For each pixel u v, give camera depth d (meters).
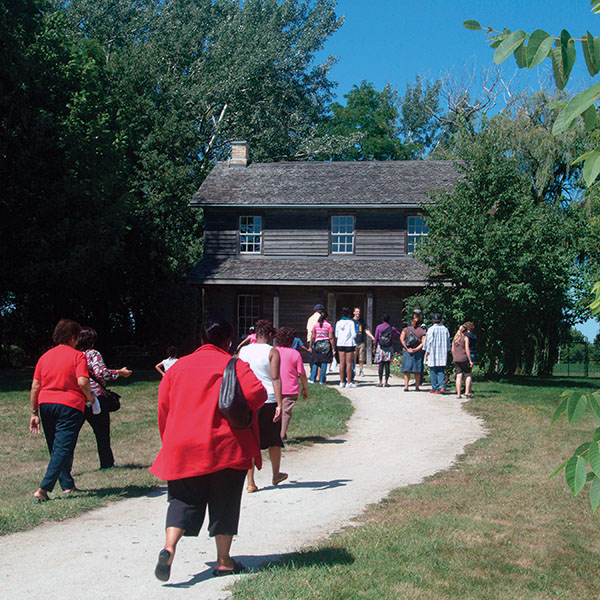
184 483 5.09
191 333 29.28
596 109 2.91
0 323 30.59
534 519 7.40
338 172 30.39
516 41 2.97
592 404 3.11
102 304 31.55
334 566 5.61
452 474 9.66
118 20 40.94
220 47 40.28
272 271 27.67
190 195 33.09
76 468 10.20
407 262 27.77
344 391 18.47
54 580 5.34
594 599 5.10
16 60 22.62
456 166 23.58
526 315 23.47
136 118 33.88
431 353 18.16
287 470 10.12
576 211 25.94
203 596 4.95
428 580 5.32
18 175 22.33
